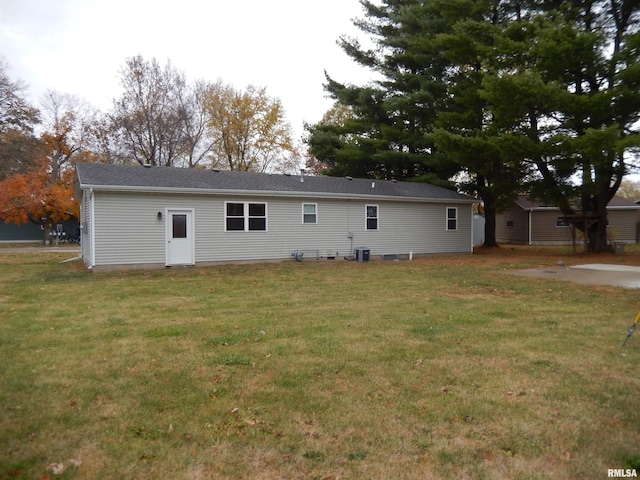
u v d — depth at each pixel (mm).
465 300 9055
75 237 33219
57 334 6324
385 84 26141
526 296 9523
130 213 14812
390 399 4086
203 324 6926
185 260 15719
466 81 21953
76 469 2924
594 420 3672
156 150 33125
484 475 2898
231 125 35125
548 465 3020
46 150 31969
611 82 17438
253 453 3152
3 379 4535
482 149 18375
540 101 16875
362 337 6160
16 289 10539
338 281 11953
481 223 31969
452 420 3670
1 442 3262
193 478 2850
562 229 30219
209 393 4207
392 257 19781
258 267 15516
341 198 18516
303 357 5281
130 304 8617
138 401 4016
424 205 20750
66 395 4141
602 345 5789
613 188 20531
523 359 5219
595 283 11312
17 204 27672
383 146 25812
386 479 2857
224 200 16344
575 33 16812
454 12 20422
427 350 5562
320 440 3342
